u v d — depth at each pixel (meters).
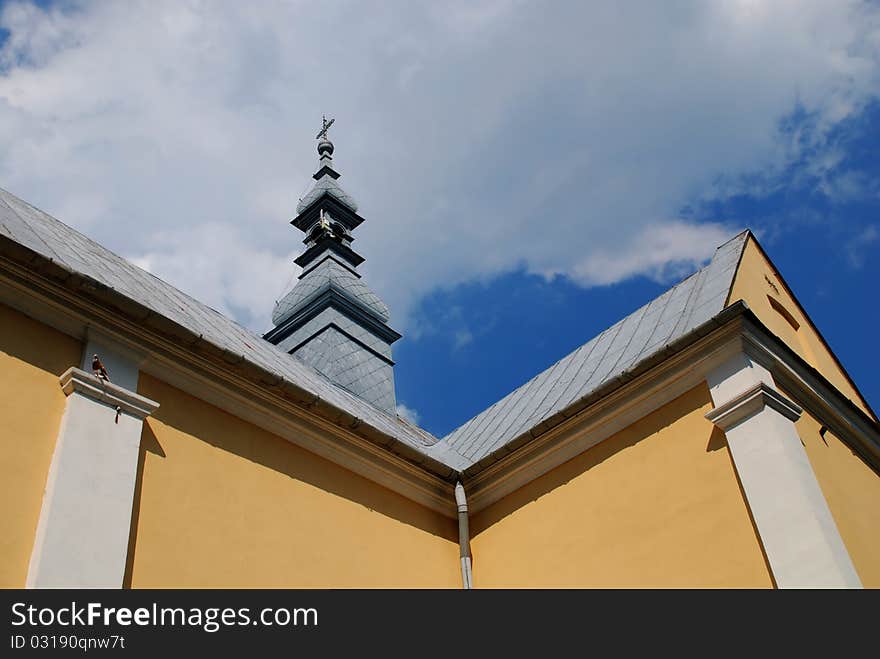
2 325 7.45
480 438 13.26
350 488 9.97
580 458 10.38
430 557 10.41
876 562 8.98
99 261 9.78
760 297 11.29
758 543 8.38
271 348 12.81
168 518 7.83
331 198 23.61
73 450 7.23
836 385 12.37
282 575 8.52
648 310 12.33
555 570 9.91
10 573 6.50
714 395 9.29
